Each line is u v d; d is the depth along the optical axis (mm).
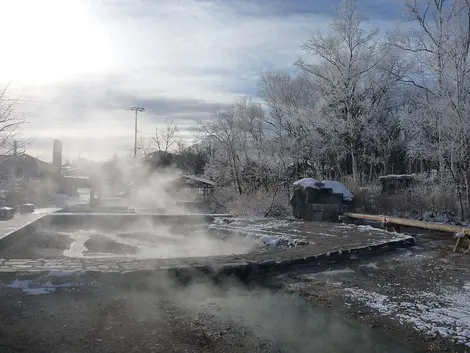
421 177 20750
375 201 20219
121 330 5480
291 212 21797
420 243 12719
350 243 11492
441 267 9430
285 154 29781
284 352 5109
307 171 29125
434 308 6605
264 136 32562
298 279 8328
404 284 8008
